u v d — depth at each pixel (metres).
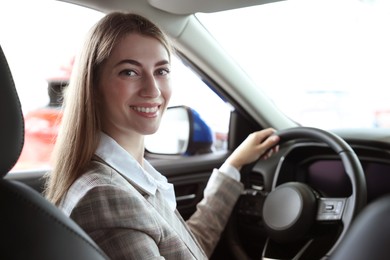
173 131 2.19
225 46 2.09
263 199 1.79
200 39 1.98
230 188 1.74
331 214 1.52
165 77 1.28
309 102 3.61
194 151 2.24
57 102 1.54
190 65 2.06
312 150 1.84
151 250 1.07
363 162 1.78
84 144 1.16
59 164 1.17
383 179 1.74
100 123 1.21
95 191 1.05
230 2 1.70
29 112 1.66
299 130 1.70
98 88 1.22
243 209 1.83
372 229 0.47
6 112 0.75
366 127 1.93
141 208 1.09
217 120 2.34
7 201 0.73
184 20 1.88
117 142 1.26
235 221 1.86
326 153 1.82
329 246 1.54
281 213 1.60
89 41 1.21
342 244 0.49
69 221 0.77
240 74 2.16
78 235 0.75
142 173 1.21
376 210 0.48
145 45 1.22
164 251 1.16
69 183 1.13
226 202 1.73
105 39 1.19
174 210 1.37
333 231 1.54
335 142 1.57
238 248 1.81
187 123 2.22
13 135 0.76
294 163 1.88
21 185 0.77
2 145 0.75
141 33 1.22
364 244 0.47
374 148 1.72
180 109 2.21
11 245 0.71
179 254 1.18
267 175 1.83
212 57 2.05
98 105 1.22
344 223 1.47
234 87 2.17
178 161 2.09
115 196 1.06
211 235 1.68
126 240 1.04
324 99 3.89
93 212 1.03
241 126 2.32
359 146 1.75
